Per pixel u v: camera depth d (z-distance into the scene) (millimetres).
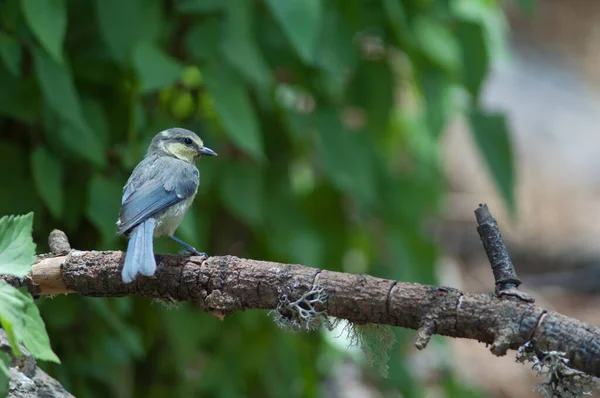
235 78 9438
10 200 9289
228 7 9352
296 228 11164
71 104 8469
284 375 12008
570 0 29641
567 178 22766
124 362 10070
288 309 6219
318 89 11039
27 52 9156
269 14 10625
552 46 27797
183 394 11094
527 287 19656
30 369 6605
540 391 5676
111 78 9797
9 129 9672
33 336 5730
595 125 24500
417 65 11508
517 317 5672
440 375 13336
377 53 11859
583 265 20109
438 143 11758
